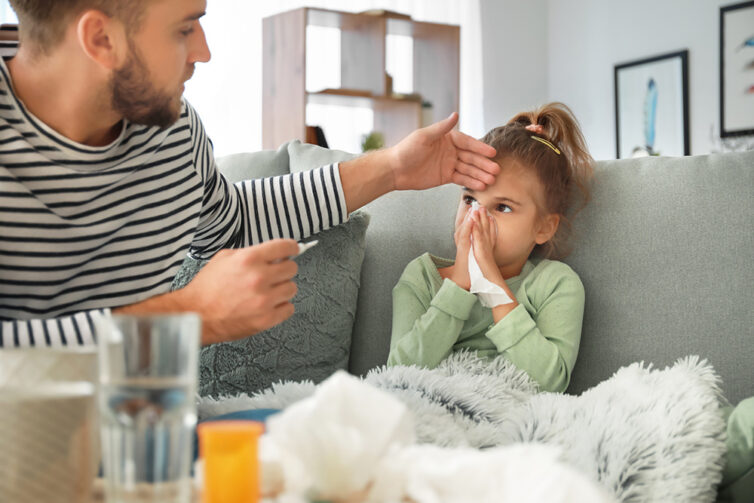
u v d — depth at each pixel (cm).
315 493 51
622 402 96
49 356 53
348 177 132
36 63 99
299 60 379
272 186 133
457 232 139
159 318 47
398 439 56
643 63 438
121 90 98
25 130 98
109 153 104
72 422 53
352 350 145
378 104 428
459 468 52
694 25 414
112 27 94
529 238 136
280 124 392
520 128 140
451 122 130
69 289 106
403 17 418
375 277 146
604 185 132
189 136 116
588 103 472
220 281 87
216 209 125
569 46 482
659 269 125
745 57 392
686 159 127
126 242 108
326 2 420
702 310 121
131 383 47
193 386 49
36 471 52
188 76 109
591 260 132
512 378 122
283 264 89
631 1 444
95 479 60
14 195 98
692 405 90
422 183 135
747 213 120
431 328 131
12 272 100
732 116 398
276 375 136
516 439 98
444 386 111
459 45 434
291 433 51
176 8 96
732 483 89
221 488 47
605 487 86
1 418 51
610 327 128
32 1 95
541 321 130
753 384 116
